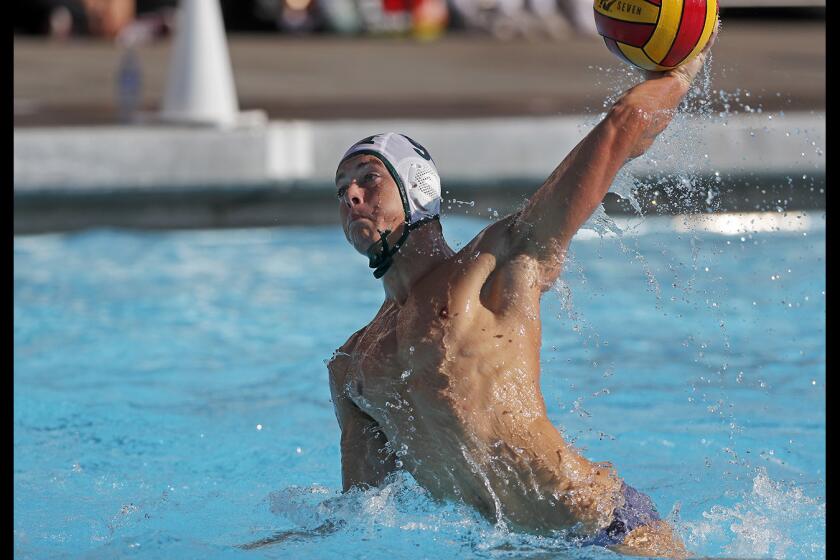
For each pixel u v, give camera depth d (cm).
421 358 777
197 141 2392
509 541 800
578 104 3052
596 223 863
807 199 2419
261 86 3575
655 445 1190
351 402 847
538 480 777
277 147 2434
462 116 2734
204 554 846
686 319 1722
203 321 1747
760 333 1647
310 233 2411
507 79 3781
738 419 1284
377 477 850
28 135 2327
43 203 2305
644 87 793
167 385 1434
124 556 852
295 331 1698
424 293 791
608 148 766
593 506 784
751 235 2245
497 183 2481
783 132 2430
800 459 1141
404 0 5609
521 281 782
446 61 4369
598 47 4938
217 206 2406
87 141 2345
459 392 767
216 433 1244
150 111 2850
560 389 1402
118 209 2362
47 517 966
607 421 1275
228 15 5762
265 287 1966
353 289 1950
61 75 3775
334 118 2711
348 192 798
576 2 5634
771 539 911
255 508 982
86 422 1277
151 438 1223
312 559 816
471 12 5694
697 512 974
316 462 1146
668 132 870
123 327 1706
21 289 1925
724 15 6234
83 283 1972
